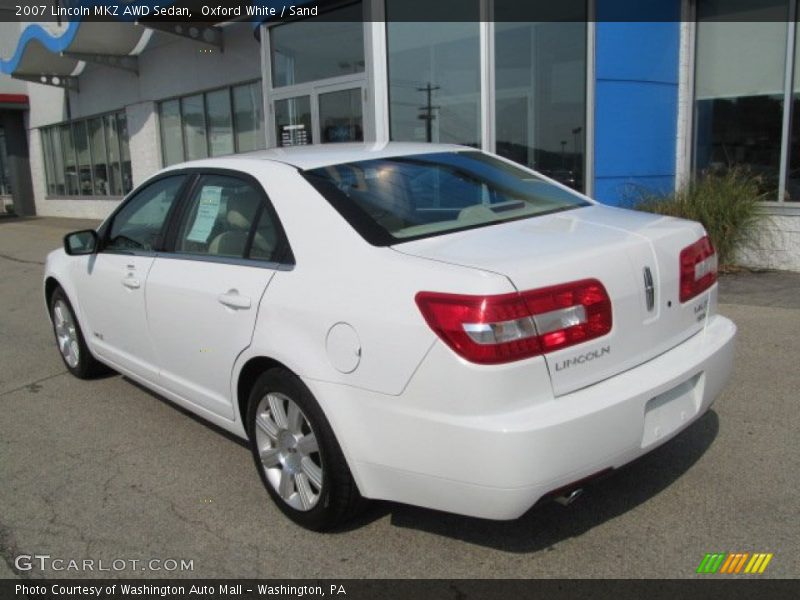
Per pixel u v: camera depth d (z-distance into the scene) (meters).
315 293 3.09
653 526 3.19
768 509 3.28
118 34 15.19
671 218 3.57
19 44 17.19
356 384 2.88
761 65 8.76
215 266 3.71
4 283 10.48
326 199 3.32
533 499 2.62
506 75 8.79
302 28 10.39
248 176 3.72
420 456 2.74
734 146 9.11
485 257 2.82
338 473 3.05
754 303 6.72
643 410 2.82
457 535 3.21
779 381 4.75
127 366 4.67
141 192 4.63
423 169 3.75
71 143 20.84
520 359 2.60
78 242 5.04
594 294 2.79
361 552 3.13
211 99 14.95
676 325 3.17
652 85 8.99
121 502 3.67
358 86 9.62
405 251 2.97
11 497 3.76
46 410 5.00
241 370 3.50
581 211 3.68
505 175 4.00
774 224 8.45
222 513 3.52
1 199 25.03
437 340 2.65
